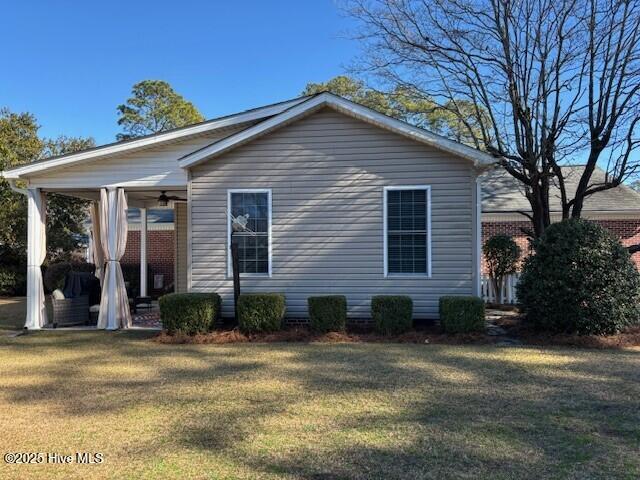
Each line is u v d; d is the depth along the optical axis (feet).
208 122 37.76
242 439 15.16
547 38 39.04
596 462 13.39
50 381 22.57
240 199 36.81
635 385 20.85
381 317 32.96
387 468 13.10
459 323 31.94
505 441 14.87
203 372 23.93
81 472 13.00
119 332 36.37
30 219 38.73
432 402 18.74
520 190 57.16
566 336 30.27
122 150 37.65
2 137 66.49
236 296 34.40
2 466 13.41
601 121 39.17
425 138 34.35
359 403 18.65
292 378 22.50
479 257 34.94
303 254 36.22
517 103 40.40
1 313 48.26
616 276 30.25
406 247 35.63
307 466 13.24
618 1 36.83
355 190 35.86
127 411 18.02
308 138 36.19
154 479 12.55
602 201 57.82
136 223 68.33
